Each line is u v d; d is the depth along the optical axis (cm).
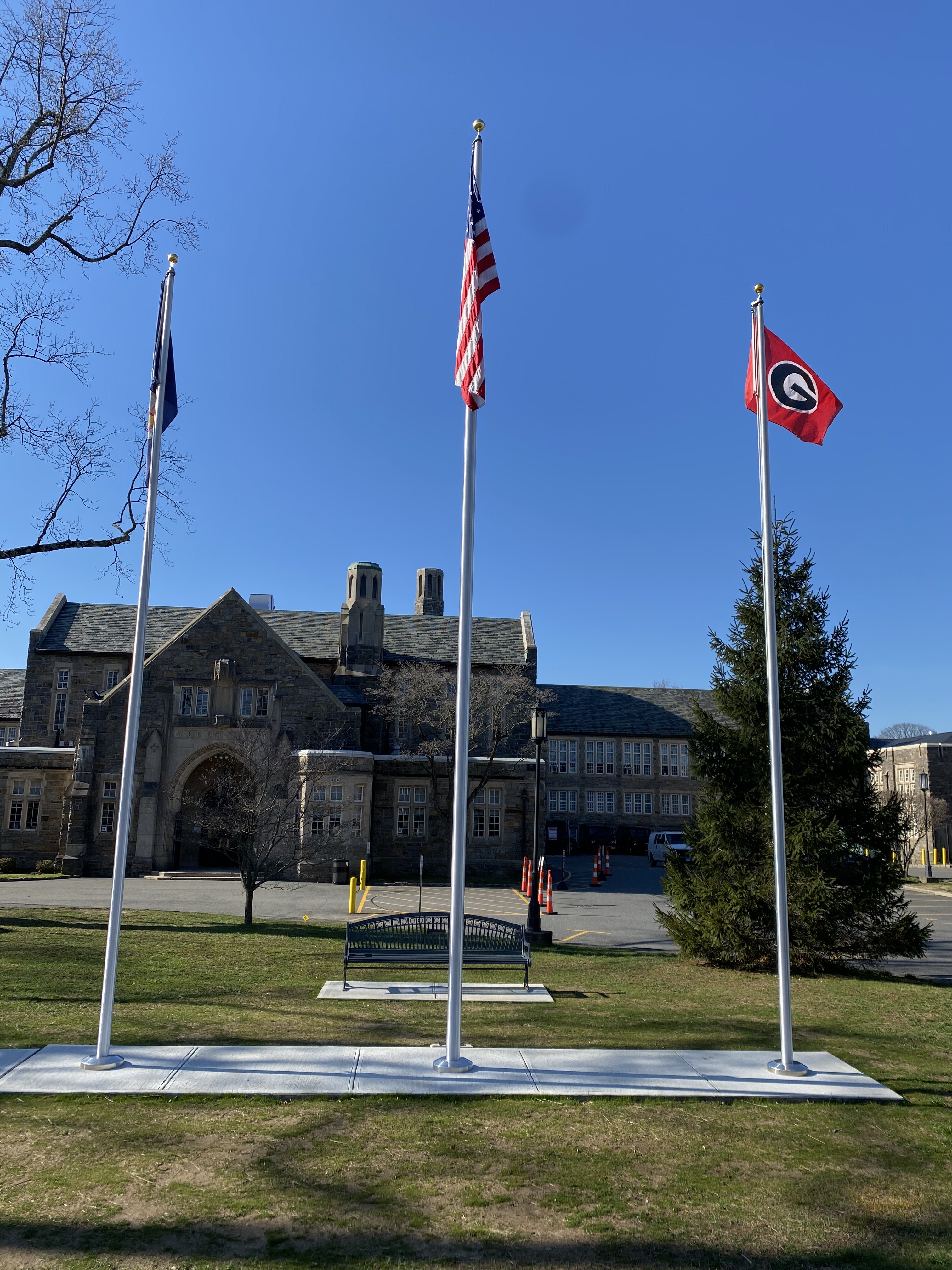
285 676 3722
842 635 1463
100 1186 547
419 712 3956
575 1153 617
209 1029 930
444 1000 1117
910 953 1387
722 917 1416
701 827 1507
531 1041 913
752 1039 947
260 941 1605
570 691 6303
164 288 909
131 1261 463
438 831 3619
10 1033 897
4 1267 454
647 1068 808
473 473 852
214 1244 482
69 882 3077
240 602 3753
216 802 3100
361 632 4500
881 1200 555
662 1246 494
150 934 1653
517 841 3656
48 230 1900
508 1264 471
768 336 957
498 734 3828
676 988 1258
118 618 4791
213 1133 635
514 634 5062
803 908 1371
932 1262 482
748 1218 529
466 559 841
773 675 861
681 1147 634
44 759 3700
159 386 884
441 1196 547
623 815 5878
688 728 6034
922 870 4881
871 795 1441
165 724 3622
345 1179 566
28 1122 648
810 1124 684
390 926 1259
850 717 1404
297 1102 702
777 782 846
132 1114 670
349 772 3331
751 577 1517
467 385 862
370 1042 889
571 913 2433
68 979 1202
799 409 949
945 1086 788
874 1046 930
